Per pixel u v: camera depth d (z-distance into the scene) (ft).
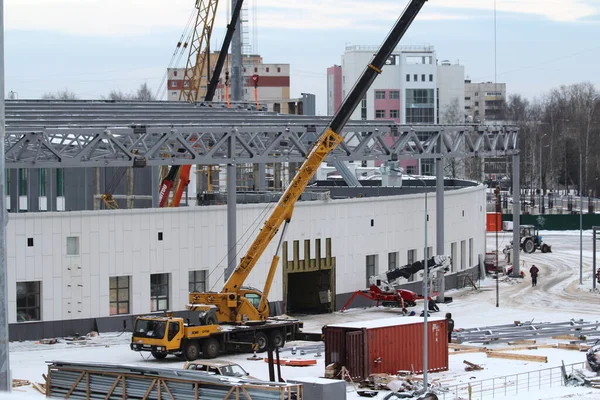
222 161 265.54
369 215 306.14
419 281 321.93
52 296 245.65
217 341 221.05
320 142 254.47
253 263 243.19
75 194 326.44
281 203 247.09
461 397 179.42
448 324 227.61
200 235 266.77
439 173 320.29
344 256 298.35
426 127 307.78
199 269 266.36
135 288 256.11
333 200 295.48
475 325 277.03
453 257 350.64
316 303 295.69
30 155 274.16
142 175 362.53
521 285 359.66
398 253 317.01
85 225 249.14
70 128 243.81
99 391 151.64
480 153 330.95
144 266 257.14
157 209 259.39
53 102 307.78
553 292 343.05
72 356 222.48
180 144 286.87
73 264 247.91
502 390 187.21
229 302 236.02
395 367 201.05
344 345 196.34
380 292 298.35
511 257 428.15
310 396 151.74
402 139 302.66
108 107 305.73
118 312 254.68
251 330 226.79
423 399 167.84
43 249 244.42
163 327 213.66
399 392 181.98
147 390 147.02
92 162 247.09
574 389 188.65
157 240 259.39
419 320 207.92
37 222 243.60
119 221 253.85
